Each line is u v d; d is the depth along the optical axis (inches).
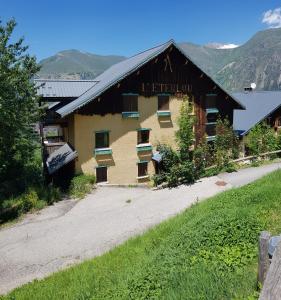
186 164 1010.7
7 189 1003.9
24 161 1104.2
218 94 1237.1
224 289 310.0
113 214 805.2
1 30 852.6
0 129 884.6
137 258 490.9
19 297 458.9
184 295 314.0
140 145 1133.1
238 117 1493.6
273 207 541.6
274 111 1469.0
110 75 1270.9
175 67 1149.7
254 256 378.0
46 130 1423.5
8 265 602.5
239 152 1327.5
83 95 1169.4
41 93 1171.9
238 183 926.4
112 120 1087.6
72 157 1037.2
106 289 401.1
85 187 1015.0
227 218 482.9
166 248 455.5
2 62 846.5
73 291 434.0
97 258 556.7
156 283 358.0
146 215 772.0
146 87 1116.5
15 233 740.7
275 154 1255.5
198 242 427.2
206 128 1229.7
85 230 724.7
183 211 729.0
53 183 1091.9
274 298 219.8
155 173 1166.3
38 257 622.8
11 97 866.1
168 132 1167.0
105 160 1095.0
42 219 815.1
